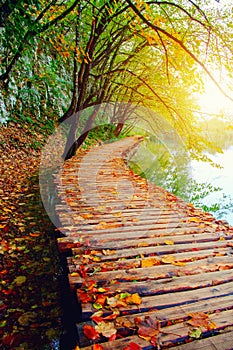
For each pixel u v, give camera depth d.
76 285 1.77
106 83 7.29
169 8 5.25
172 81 6.55
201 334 1.34
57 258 2.87
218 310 1.54
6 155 5.74
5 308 2.15
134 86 8.27
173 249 2.38
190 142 6.19
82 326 1.38
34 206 3.94
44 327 2.01
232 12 4.20
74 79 6.14
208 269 2.03
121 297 1.61
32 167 5.68
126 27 5.21
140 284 1.79
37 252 2.94
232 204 7.78
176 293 1.71
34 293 2.35
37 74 8.28
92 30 5.50
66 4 4.76
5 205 3.82
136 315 1.48
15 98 7.47
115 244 2.40
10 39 4.12
